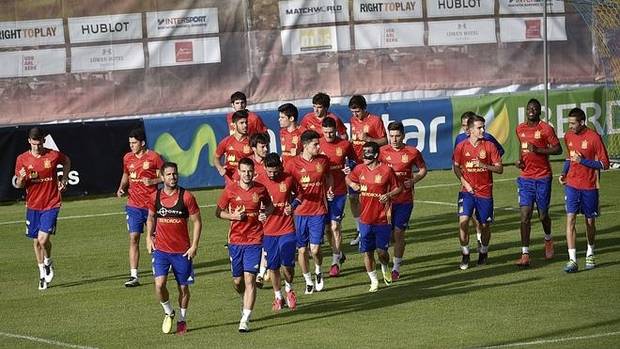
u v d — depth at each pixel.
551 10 111.81
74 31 101.62
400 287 57.41
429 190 92.31
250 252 48.16
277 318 50.84
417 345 44.16
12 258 70.06
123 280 62.12
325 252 69.62
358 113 69.50
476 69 110.19
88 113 102.38
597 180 59.34
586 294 53.34
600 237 70.44
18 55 100.88
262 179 51.91
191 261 48.25
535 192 62.53
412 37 108.44
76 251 71.69
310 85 106.56
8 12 100.31
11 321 52.03
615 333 45.06
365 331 47.25
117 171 94.00
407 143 99.81
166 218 47.81
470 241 71.25
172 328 49.47
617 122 104.06
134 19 102.69
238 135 63.16
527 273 59.66
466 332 46.22
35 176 60.12
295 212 56.53
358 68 107.50
